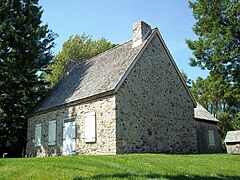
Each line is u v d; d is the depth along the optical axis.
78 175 8.02
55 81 33.28
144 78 16.31
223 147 36.78
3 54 20.44
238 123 42.00
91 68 20.05
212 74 20.20
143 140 15.23
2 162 10.05
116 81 14.88
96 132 15.07
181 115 18.38
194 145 18.80
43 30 22.81
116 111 14.18
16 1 22.05
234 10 18.95
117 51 19.00
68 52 35.38
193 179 8.77
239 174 10.52
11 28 20.33
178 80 18.89
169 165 10.48
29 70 21.98
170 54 18.55
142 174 8.51
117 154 13.31
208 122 22.75
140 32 17.45
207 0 19.89
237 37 19.16
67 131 17.14
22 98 22.03
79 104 16.66
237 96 20.25
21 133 22.67
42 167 8.91
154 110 16.42
